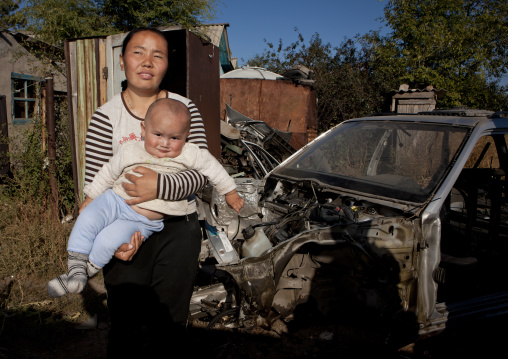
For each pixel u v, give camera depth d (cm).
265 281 237
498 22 1410
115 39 516
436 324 268
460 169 276
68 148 548
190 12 1090
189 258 196
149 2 1062
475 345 305
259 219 338
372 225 247
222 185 192
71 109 533
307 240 245
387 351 255
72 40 523
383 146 335
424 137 314
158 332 201
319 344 262
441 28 1396
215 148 609
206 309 260
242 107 1073
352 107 1312
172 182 176
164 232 190
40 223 452
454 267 296
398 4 1462
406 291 249
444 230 342
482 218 336
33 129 540
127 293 189
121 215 179
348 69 1348
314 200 315
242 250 273
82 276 170
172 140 177
